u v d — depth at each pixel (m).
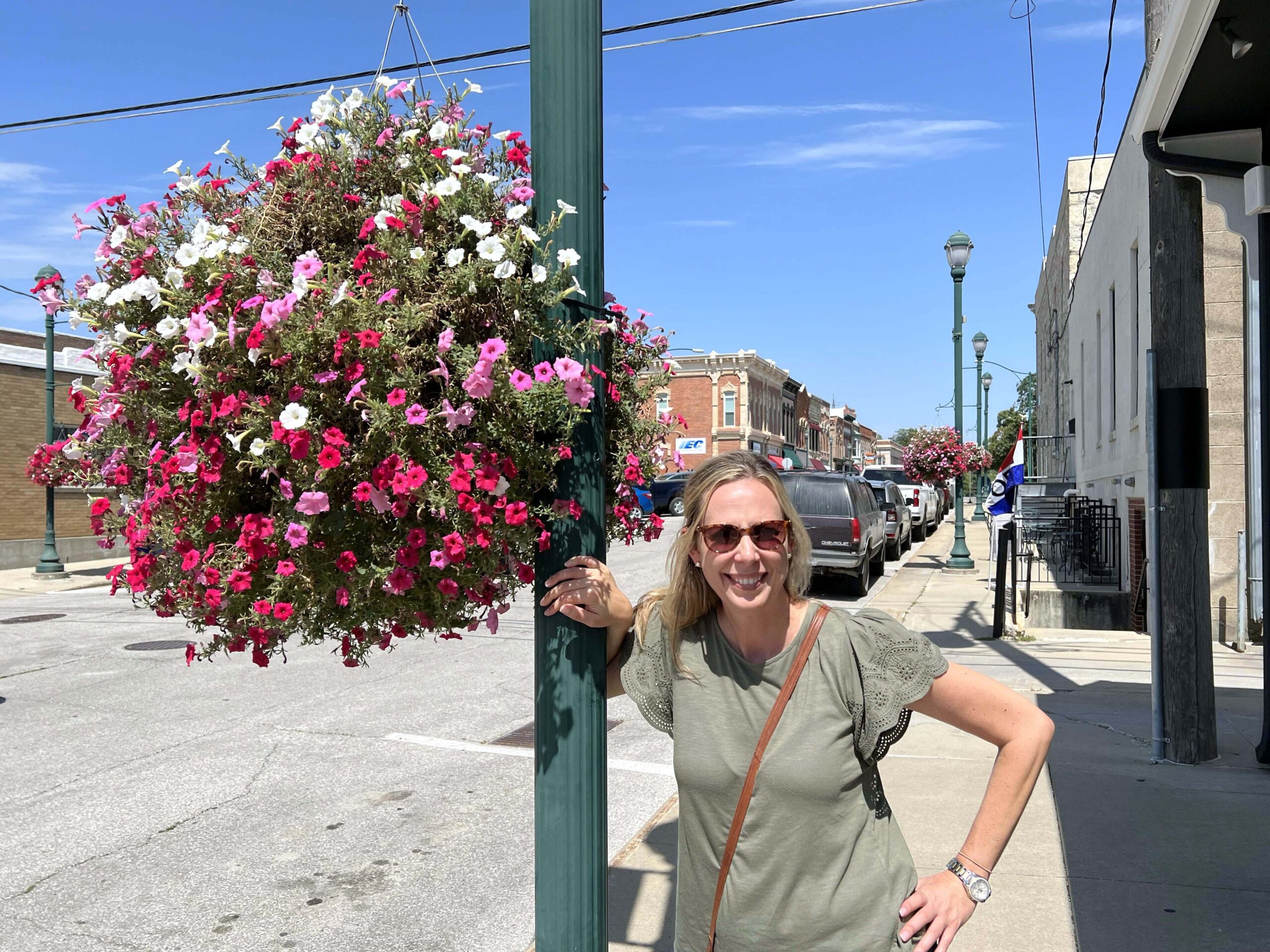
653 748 6.81
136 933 4.15
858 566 14.40
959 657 9.59
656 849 4.81
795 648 1.97
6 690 8.94
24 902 4.45
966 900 1.90
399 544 2.00
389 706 8.02
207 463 2.01
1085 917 3.82
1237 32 4.76
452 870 4.75
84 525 22.48
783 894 1.89
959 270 18.41
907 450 20.44
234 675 9.34
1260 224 5.74
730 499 1.98
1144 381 11.42
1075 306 19.88
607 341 2.42
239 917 4.29
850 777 1.92
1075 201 22.86
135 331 2.23
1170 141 5.86
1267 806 5.00
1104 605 12.00
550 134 2.27
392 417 1.92
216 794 5.89
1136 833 4.66
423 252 2.04
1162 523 5.84
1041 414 35.22
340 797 5.82
